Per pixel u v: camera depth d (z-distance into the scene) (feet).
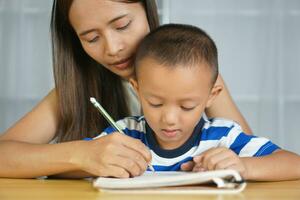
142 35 3.85
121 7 3.70
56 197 2.77
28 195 2.83
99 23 3.71
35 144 3.68
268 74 8.98
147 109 3.43
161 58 3.33
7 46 8.96
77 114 4.48
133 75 3.97
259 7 8.97
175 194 2.81
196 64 3.34
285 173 3.32
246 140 3.70
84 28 3.77
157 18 4.10
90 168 3.29
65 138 4.50
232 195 2.79
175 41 3.45
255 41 8.98
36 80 9.00
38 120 4.58
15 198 2.75
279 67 8.98
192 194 2.81
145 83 3.38
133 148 3.26
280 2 8.98
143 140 3.89
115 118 4.65
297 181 3.34
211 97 3.71
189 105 3.33
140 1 3.86
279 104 9.00
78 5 3.73
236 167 3.10
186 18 8.91
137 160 3.22
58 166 3.45
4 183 3.34
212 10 8.93
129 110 4.79
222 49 8.96
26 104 9.01
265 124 9.00
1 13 8.96
